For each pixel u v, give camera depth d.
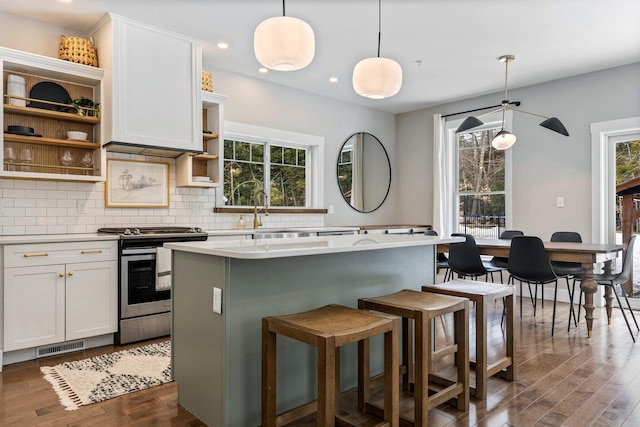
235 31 3.73
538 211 5.12
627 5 3.21
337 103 5.82
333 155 5.77
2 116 3.06
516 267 3.72
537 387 2.48
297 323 1.76
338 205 5.83
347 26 3.60
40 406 2.25
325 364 1.57
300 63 2.19
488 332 3.63
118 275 3.33
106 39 3.47
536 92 5.15
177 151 3.91
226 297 1.92
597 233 4.66
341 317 1.86
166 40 3.71
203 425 2.05
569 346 3.23
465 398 2.20
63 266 3.07
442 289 2.52
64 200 3.62
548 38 3.83
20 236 3.24
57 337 3.03
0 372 2.73
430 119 6.21
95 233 3.67
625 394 2.38
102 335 3.29
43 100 3.45
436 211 5.95
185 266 2.22
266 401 1.84
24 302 2.91
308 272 2.24
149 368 2.79
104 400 2.33
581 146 4.79
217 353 1.97
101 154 3.55
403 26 3.60
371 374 2.58
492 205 5.64
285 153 5.36
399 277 2.76
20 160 3.30
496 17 3.43
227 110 4.66
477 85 5.20
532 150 5.18
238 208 4.73
